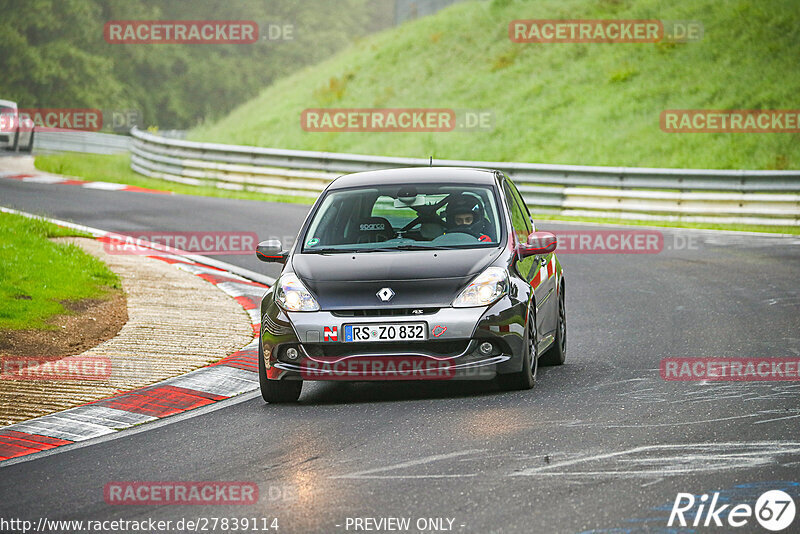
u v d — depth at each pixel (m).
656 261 57.72
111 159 126.62
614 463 20.58
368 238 30.12
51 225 61.50
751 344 34.34
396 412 26.30
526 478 19.77
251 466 21.75
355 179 32.62
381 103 130.38
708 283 49.19
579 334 38.12
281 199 90.62
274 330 27.58
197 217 74.19
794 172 73.94
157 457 22.91
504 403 26.75
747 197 74.12
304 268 28.94
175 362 33.03
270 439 24.09
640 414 24.89
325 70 155.62
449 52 138.62
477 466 20.75
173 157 103.56
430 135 116.94
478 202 30.95
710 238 66.94
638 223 77.12
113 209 77.06
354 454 22.25
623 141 104.38
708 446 21.67
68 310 39.97
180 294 45.59
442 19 150.62
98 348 34.81
